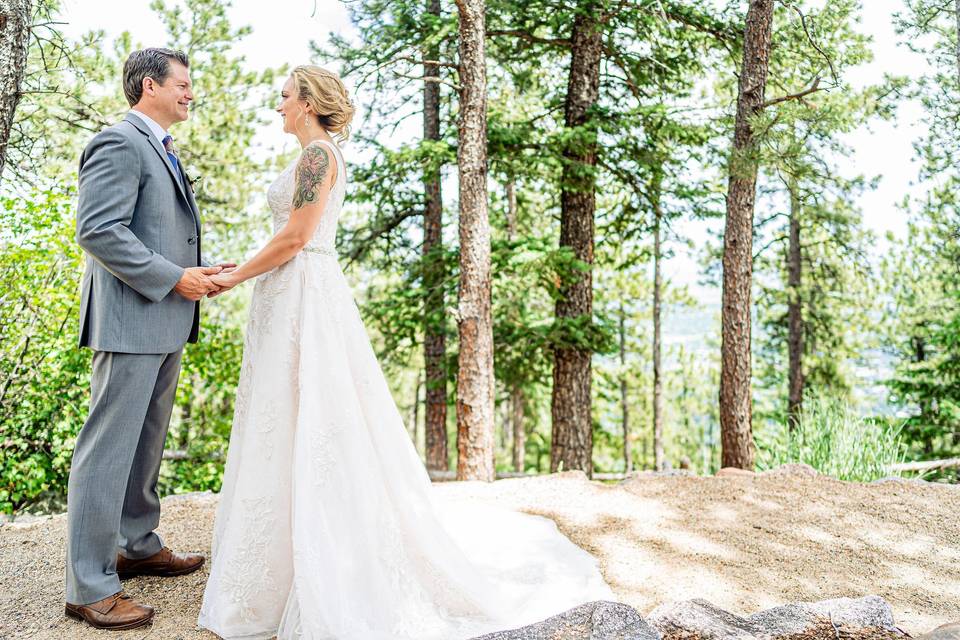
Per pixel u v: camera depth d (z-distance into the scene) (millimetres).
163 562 2934
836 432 5715
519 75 9703
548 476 4824
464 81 6781
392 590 2391
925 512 3996
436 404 10383
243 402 2596
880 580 3059
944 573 3141
